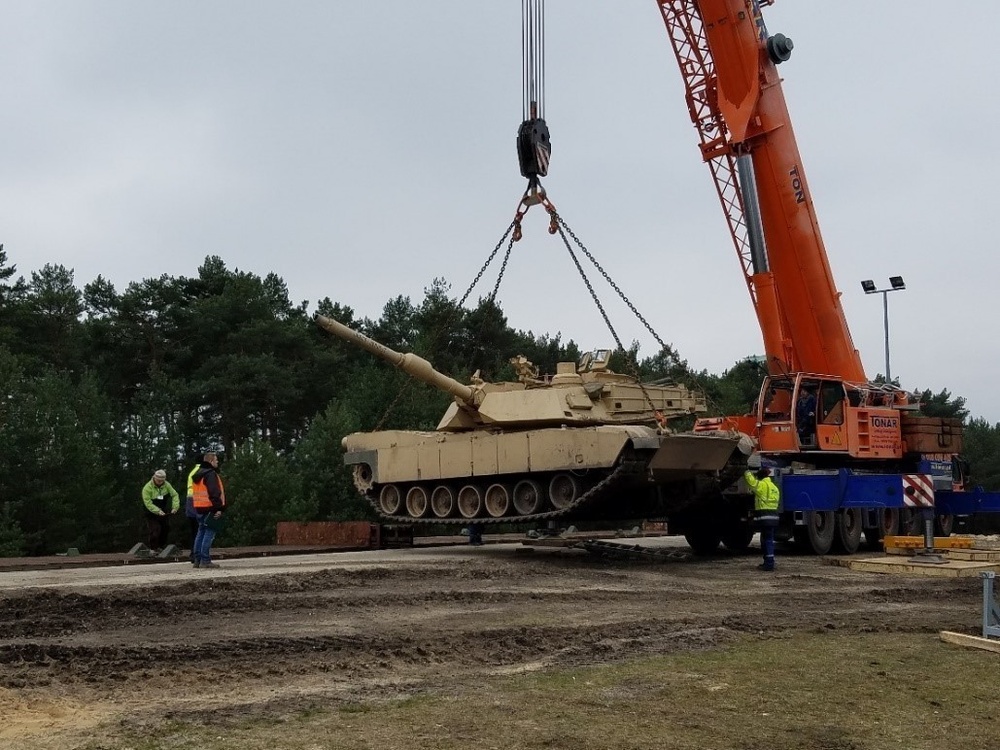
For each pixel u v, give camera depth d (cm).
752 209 2684
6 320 5559
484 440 2314
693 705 803
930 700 832
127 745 681
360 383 5047
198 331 5653
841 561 2144
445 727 727
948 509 2850
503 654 1016
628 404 2389
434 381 2297
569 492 2195
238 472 4109
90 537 4159
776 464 2561
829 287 2750
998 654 1032
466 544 2805
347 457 2683
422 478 2461
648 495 2405
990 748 700
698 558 2347
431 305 6116
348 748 674
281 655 1001
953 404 7581
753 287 2745
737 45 2638
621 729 727
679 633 1150
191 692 844
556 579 1766
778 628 1211
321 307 6353
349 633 1134
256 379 5303
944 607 1446
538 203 2103
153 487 2220
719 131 2758
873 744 705
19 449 4006
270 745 680
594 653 1028
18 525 3744
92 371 4884
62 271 5859
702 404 2623
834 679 907
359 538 2675
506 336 6278
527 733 712
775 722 757
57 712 773
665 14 2764
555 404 2267
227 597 1431
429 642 1071
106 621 1226
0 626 1180
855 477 2520
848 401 2681
